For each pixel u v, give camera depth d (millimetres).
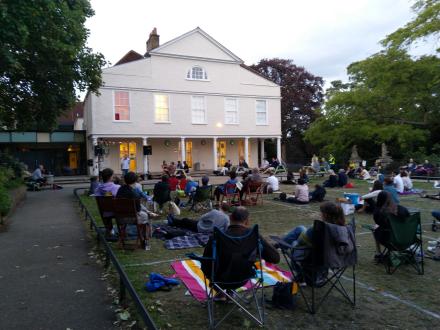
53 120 16688
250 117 30094
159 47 26281
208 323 3791
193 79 27641
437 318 3871
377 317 3904
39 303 4367
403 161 25438
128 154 26859
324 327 3691
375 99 20891
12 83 14688
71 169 27859
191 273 5234
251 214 10477
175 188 14000
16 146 27312
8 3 9586
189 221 8219
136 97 25766
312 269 4059
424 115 21766
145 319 3051
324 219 4258
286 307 4125
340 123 22312
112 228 7613
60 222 9688
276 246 4488
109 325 3795
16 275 5383
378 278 5094
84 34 13914
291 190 16812
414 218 5148
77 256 6375
